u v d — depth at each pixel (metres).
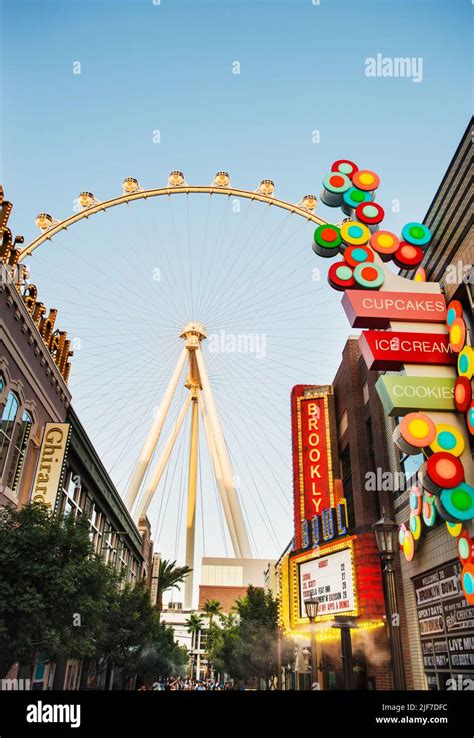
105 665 38.97
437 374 18.80
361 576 29.14
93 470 37.66
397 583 27.58
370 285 20.25
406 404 18.08
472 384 17.38
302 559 35.09
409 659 26.00
